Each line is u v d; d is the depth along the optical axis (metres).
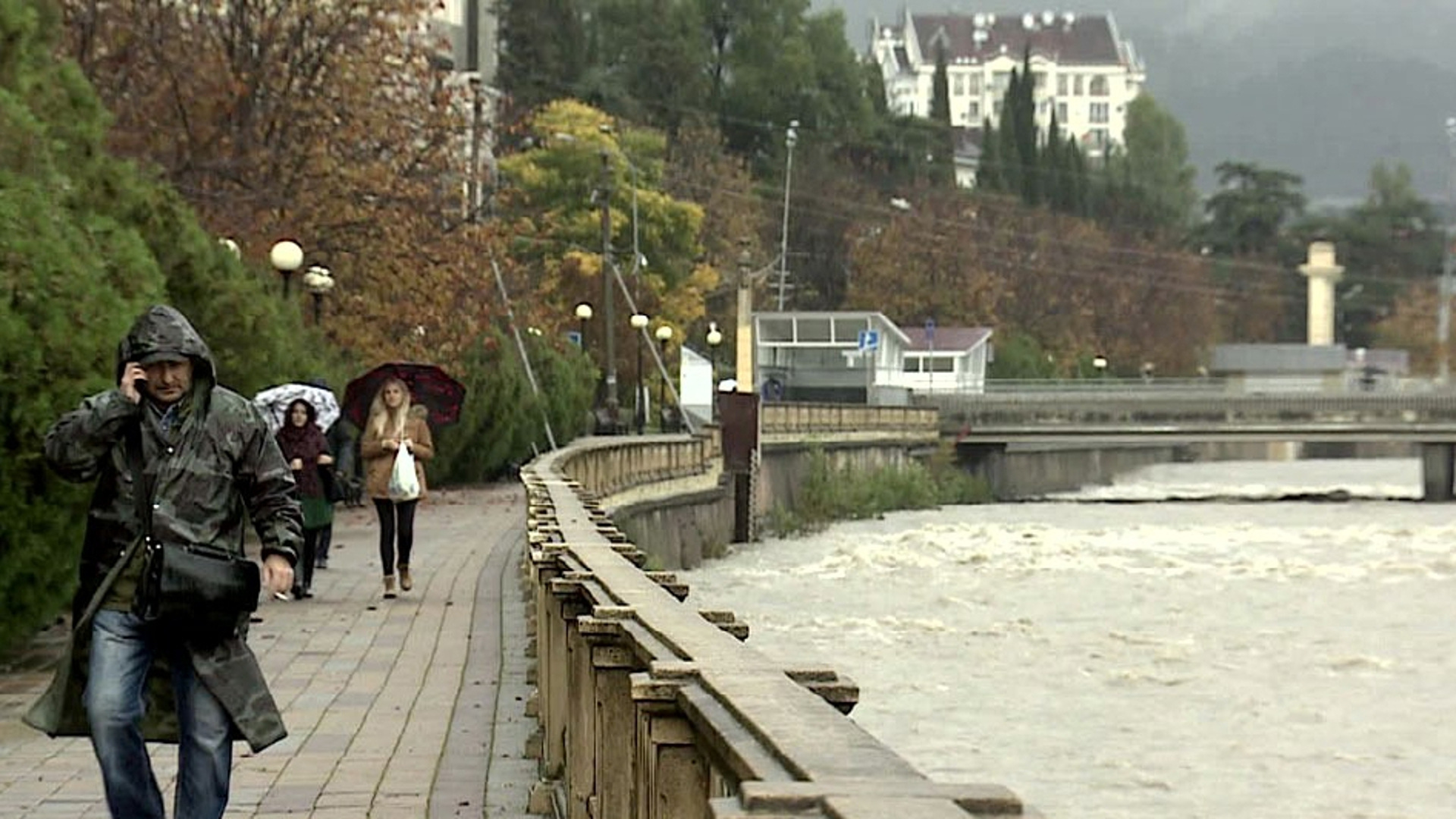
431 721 22.86
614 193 142.62
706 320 158.50
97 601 13.38
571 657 15.53
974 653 56.75
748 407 96.06
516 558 46.25
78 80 35.16
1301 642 60.09
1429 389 187.88
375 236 71.81
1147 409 151.12
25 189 25.42
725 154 184.75
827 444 118.25
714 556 88.31
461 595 37.56
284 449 36.44
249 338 42.66
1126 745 42.47
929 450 145.88
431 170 76.25
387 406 37.28
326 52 72.69
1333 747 42.56
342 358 67.44
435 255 72.94
